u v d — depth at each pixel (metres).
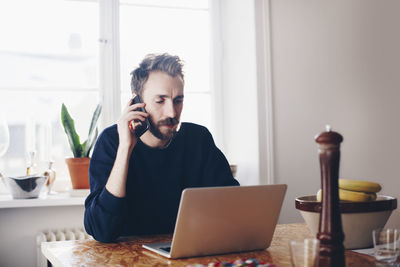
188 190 1.23
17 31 2.81
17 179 2.47
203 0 3.16
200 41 3.15
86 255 1.39
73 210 2.70
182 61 1.95
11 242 2.61
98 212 1.56
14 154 2.79
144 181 1.84
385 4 3.16
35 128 2.82
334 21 3.04
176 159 1.92
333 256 1.05
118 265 1.25
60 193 2.75
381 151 3.14
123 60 2.97
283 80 2.90
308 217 1.44
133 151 1.85
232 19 3.08
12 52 2.79
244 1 2.93
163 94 1.91
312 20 2.98
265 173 2.83
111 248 1.49
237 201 1.31
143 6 3.02
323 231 1.07
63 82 2.88
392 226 2.12
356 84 3.08
